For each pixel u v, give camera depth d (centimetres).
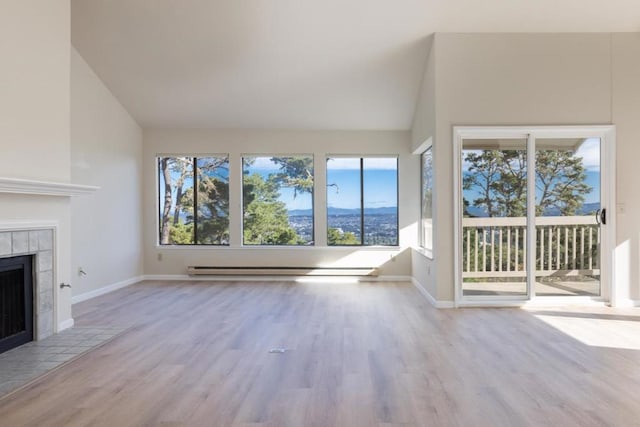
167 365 304
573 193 489
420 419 223
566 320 422
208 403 243
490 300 489
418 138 600
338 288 609
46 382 275
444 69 480
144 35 495
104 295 561
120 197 620
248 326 407
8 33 333
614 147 479
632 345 343
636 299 482
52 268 385
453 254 482
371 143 674
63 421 223
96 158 561
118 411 234
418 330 390
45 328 375
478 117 480
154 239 684
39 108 367
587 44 478
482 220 491
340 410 233
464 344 348
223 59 530
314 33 487
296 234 686
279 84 577
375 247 671
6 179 307
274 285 634
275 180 687
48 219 381
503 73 479
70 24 439
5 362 311
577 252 489
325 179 675
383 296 550
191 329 397
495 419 222
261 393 255
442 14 456
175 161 691
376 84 573
